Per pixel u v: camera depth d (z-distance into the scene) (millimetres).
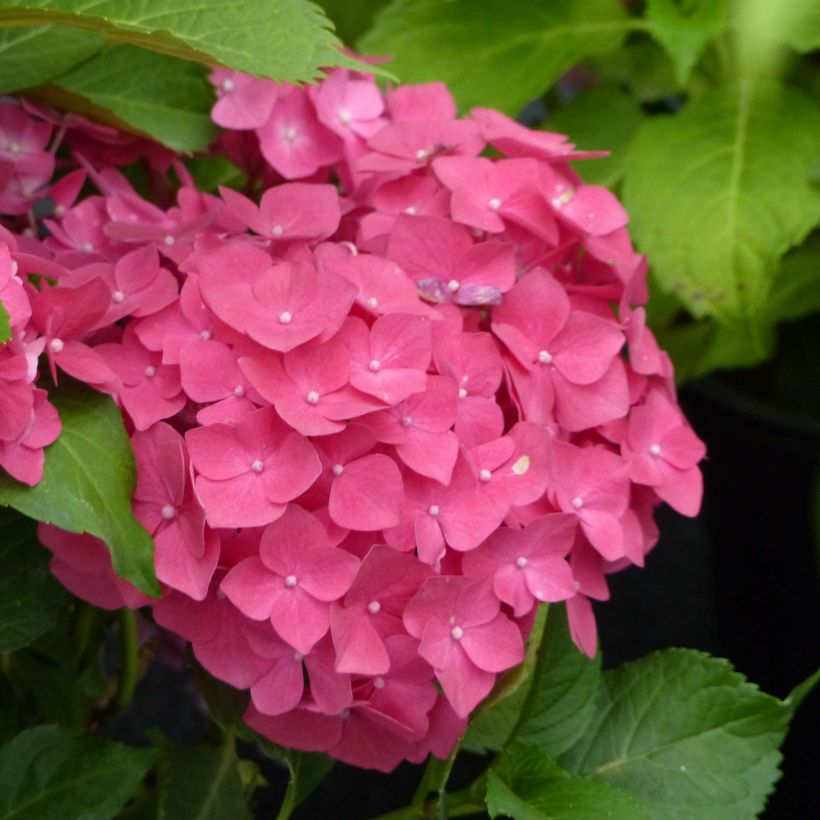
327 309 726
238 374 732
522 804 757
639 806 764
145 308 748
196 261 752
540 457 742
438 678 725
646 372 786
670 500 780
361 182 818
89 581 745
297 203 781
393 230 766
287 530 715
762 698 823
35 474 707
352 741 758
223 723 781
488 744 822
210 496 714
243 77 813
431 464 724
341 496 720
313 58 747
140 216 806
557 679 815
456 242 766
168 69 832
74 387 732
